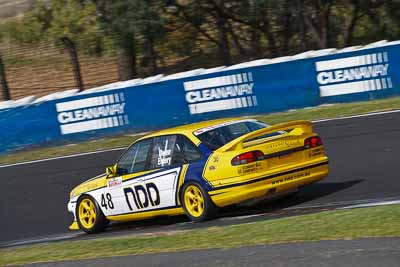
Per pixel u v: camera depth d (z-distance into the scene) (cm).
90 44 8488
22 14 11188
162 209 2970
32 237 3381
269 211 2895
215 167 2761
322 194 3078
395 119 4572
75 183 4400
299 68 5625
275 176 2731
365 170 3447
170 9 8331
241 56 8412
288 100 5628
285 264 1845
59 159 5209
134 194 3055
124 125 5738
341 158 3831
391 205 2438
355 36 9025
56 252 2522
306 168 2817
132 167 3078
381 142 4003
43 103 5781
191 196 2856
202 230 2511
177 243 2319
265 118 5478
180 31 8656
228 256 2025
